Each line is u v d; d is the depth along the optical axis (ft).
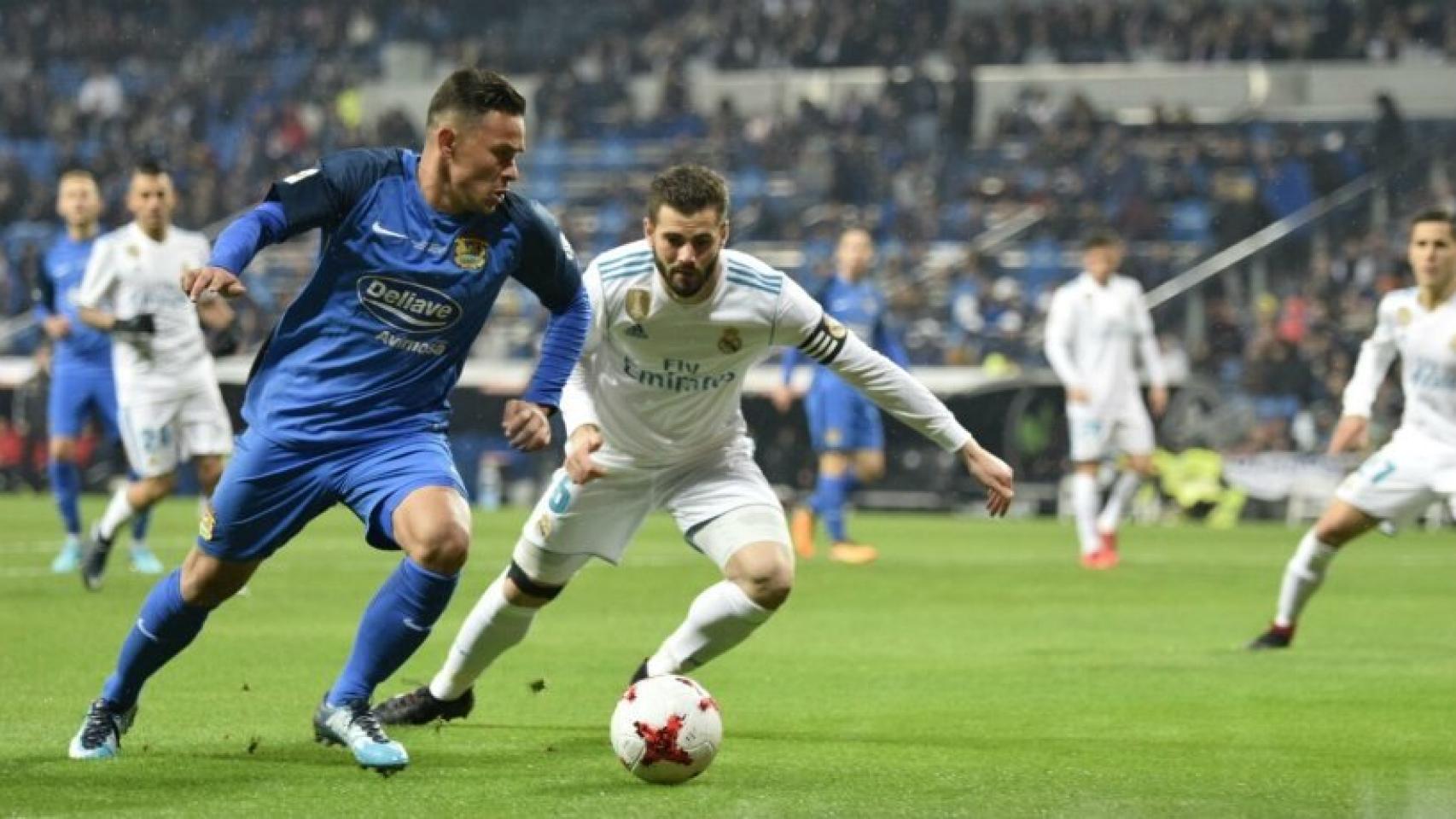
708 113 297.12
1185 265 246.47
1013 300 235.40
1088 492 134.41
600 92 301.22
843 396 134.51
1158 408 138.10
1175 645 84.94
